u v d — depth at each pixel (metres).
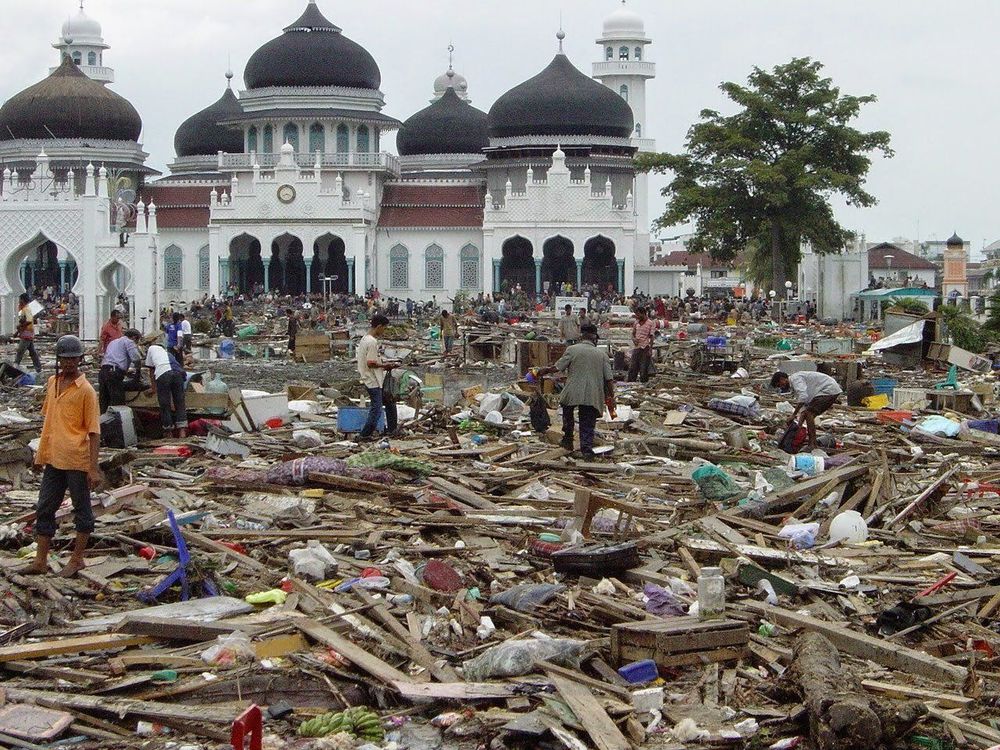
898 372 40.12
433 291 108.75
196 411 25.44
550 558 15.29
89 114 110.06
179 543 13.86
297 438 24.03
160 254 109.25
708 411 28.45
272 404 26.75
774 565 15.40
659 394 32.44
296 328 52.94
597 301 95.12
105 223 65.00
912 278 125.62
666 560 15.48
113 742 10.17
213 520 16.75
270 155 110.25
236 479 18.97
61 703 10.59
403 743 10.35
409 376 31.91
